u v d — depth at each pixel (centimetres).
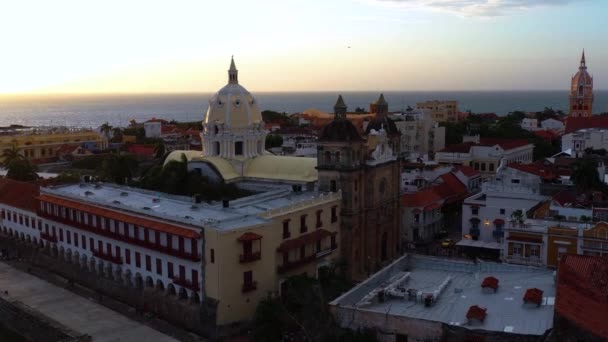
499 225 10469
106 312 8238
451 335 4834
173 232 7519
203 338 7344
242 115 11894
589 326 4472
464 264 6706
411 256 7056
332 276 8331
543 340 4559
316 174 10869
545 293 5647
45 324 7419
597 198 10344
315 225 8831
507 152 16388
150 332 7506
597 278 5641
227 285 7269
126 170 14162
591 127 19988
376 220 10075
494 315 5166
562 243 7888
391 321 5094
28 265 10594
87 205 9219
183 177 11219
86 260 9362
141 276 8356
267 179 11150
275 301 6944
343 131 9331
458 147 16775
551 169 13225
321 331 5419
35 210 10600
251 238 7325
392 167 10500
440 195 12531
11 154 16962
